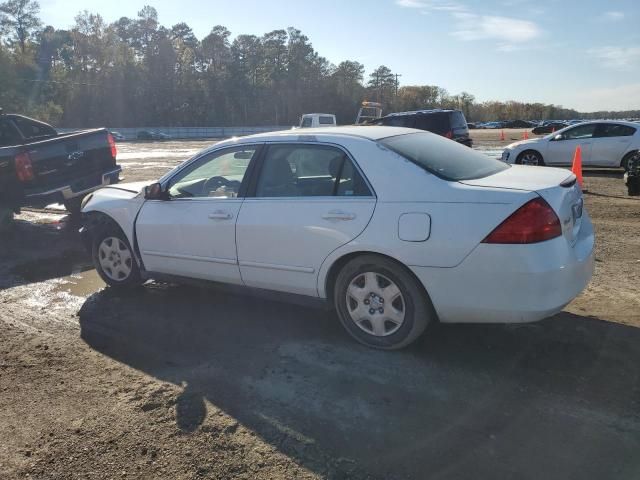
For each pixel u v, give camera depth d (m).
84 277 6.18
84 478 2.68
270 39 123.62
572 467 2.61
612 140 13.90
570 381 3.40
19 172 8.28
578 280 3.55
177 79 113.19
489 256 3.35
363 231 3.72
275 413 3.17
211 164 4.70
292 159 4.21
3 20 86.81
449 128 16.75
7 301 5.38
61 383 3.63
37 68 75.88
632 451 2.71
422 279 3.57
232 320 4.66
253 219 4.25
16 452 2.91
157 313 4.88
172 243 4.82
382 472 2.63
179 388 3.50
